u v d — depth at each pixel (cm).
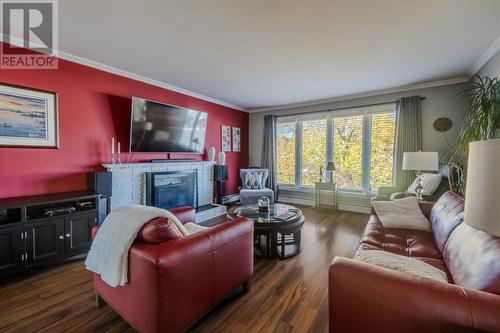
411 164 297
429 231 220
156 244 137
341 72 332
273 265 243
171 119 383
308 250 280
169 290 128
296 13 196
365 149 446
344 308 110
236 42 246
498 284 94
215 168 480
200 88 412
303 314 169
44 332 151
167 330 129
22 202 220
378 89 412
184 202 415
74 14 197
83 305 178
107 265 142
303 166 527
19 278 216
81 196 254
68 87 281
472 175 76
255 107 578
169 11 193
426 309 91
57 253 234
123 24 213
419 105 382
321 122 499
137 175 346
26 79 250
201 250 147
